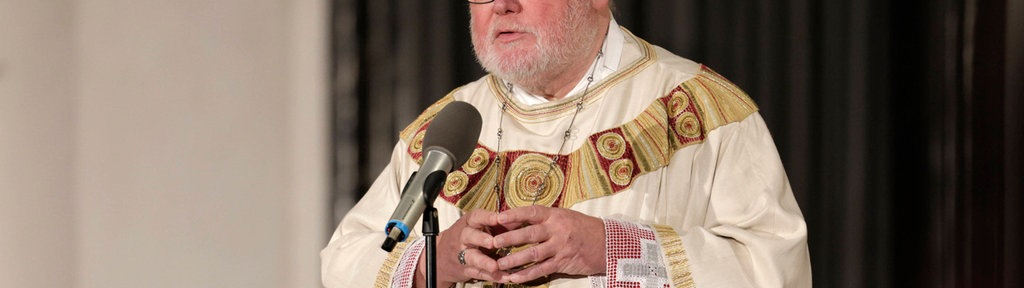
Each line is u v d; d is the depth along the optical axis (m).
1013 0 12.40
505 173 8.36
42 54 13.84
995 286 12.50
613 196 8.03
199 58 14.00
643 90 8.38
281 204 13.99
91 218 13.99
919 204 12.62
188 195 13.99
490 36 8.14
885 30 12.62
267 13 14.01
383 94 13.30
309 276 13.92
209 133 13.99
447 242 7.56
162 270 13.99
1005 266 12.45
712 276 7.50
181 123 13.99
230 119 13.99
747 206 7.85
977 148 12.51
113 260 13.98
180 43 14.00
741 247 7.73
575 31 8.14
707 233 7.72
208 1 14.02
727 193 7.95
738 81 12.65
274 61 13.97
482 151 8.50
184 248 13.99
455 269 7.59
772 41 12.66
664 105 8.26
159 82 14.00
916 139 12.60
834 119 12.64
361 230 8.82
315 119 13.83
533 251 7.29
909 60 12.60
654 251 7.51
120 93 14.02
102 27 14.03
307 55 13.84
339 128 13.42
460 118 7.00
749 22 12.66
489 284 8.11
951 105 12.55
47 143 13.85
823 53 12.67
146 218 14.01
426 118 9.04
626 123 8.23
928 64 12.55
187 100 14.00
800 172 12.60
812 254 12.62
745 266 7.62
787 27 12.66
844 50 12.62
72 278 13.94
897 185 12.65
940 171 12.59
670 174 8.07
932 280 12.59
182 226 13.99
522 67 8.09
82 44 14.02
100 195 14.00
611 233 7.47
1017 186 12.41
